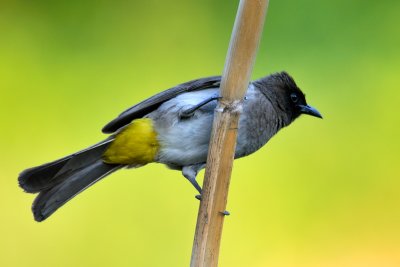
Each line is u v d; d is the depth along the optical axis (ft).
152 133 26.55
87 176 27.22
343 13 40.91
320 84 39.99
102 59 42.80
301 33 40.91
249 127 27.35
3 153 40.22
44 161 39.93
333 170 38.91
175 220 37.19
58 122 41.04
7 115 41.19
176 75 42.14
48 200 26.78
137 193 38.01
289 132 39.78
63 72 42.47
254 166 39.17
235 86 21.65
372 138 39.04
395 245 37.32
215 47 42.70
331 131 39.52
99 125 40.78
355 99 39.68
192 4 43.83
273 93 28.86
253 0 21.04
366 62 40.22
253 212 38.06
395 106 39.45
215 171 21.88
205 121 26.48
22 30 43.52
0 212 37.83
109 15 43.91
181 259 36.32
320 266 36.73
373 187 38.45
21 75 42.34
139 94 41.63
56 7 43.98
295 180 38.81
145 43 43.24
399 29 40.47
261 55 40.83
